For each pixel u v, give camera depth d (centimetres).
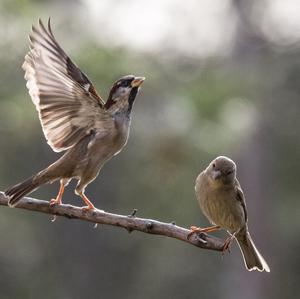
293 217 2647
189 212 2173
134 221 938
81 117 1017
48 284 2502
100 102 1009
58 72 986
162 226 932
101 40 2027
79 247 2614
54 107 999
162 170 2053
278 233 2683
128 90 1041
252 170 2602
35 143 2258
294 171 2605
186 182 2053
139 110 2088
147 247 2634
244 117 2112
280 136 2498
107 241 2647
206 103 2005
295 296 2695
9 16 1902
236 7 2994
